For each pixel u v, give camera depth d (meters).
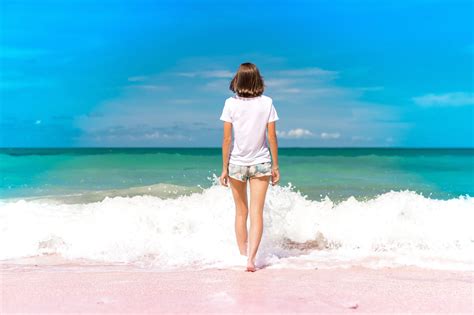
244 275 3.97
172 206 6.39
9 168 14.30
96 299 3.24
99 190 9.58
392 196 6.81
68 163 15.68
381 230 5.46
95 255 4.86
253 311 2.97
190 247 4.93
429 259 4.63
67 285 3.63
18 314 2.92
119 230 5.47
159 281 3.75
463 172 13.22
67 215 6.26
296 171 13.44
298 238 5.54
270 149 4.31
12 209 6.68
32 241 5.20
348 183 10.52
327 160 17.62
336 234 5.52
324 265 4.38
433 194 9.18
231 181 4.41
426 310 3.03
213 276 3.93
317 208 6.23
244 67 4.25
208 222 5.61
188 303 3.14
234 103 4.27
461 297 3.33
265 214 5.22
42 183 10.78
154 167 14.59
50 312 2.96
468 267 4.30
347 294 3.38
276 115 4.29
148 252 4.92
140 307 3.06
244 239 4.60
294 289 3.50
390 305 3.13
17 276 3.95
